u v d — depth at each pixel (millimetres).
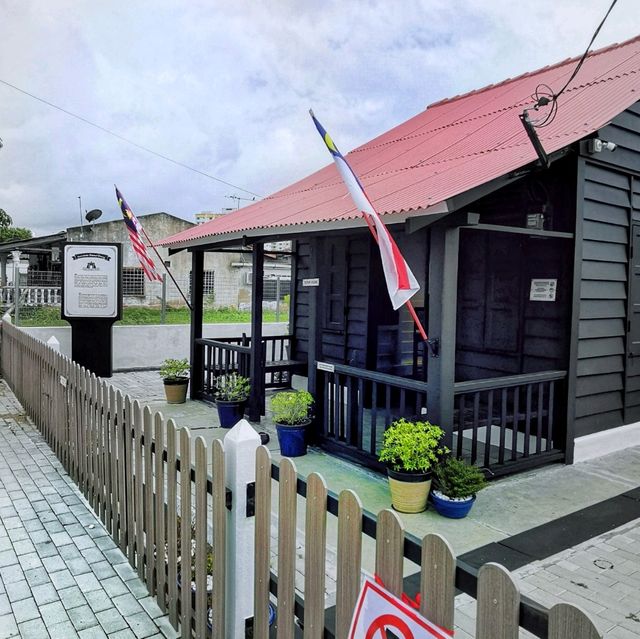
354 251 7996
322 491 1891
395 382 4891
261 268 6980
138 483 3178
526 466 5164
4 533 3789
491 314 6340
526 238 5848
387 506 4430
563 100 6160
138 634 2725
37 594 3059
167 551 2844
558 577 3355
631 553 3670
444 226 4387
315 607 1930
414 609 1539
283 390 9312
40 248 20641
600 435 5828
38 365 6180
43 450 5582
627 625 2875
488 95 8453
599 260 5645
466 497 4211
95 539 3705
